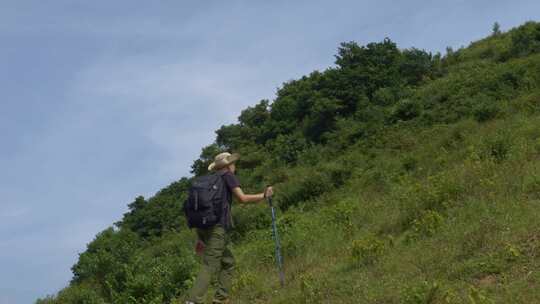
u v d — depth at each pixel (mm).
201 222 7070
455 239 8492
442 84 33500
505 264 7078
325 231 13578
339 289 7906
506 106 23875
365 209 15305
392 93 35594
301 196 24109
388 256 8859
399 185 18328
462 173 12539
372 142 28938
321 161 31688
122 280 15180
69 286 19297
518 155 13352
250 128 44875
